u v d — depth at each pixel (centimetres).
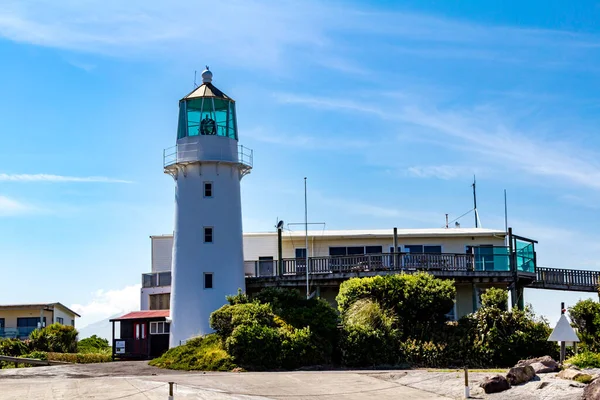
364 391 2598
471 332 3656
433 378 2769
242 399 2438
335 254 4925
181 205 4394
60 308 6059
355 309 3784
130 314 4503
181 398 2448
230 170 4438
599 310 3619
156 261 5100
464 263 4450
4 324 5675
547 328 3678
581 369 2616
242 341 3428
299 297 4028
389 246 4919
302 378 2936
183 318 4259
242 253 4441
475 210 5441
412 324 3819
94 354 4488
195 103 4462
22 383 2833
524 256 4712
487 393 2431
